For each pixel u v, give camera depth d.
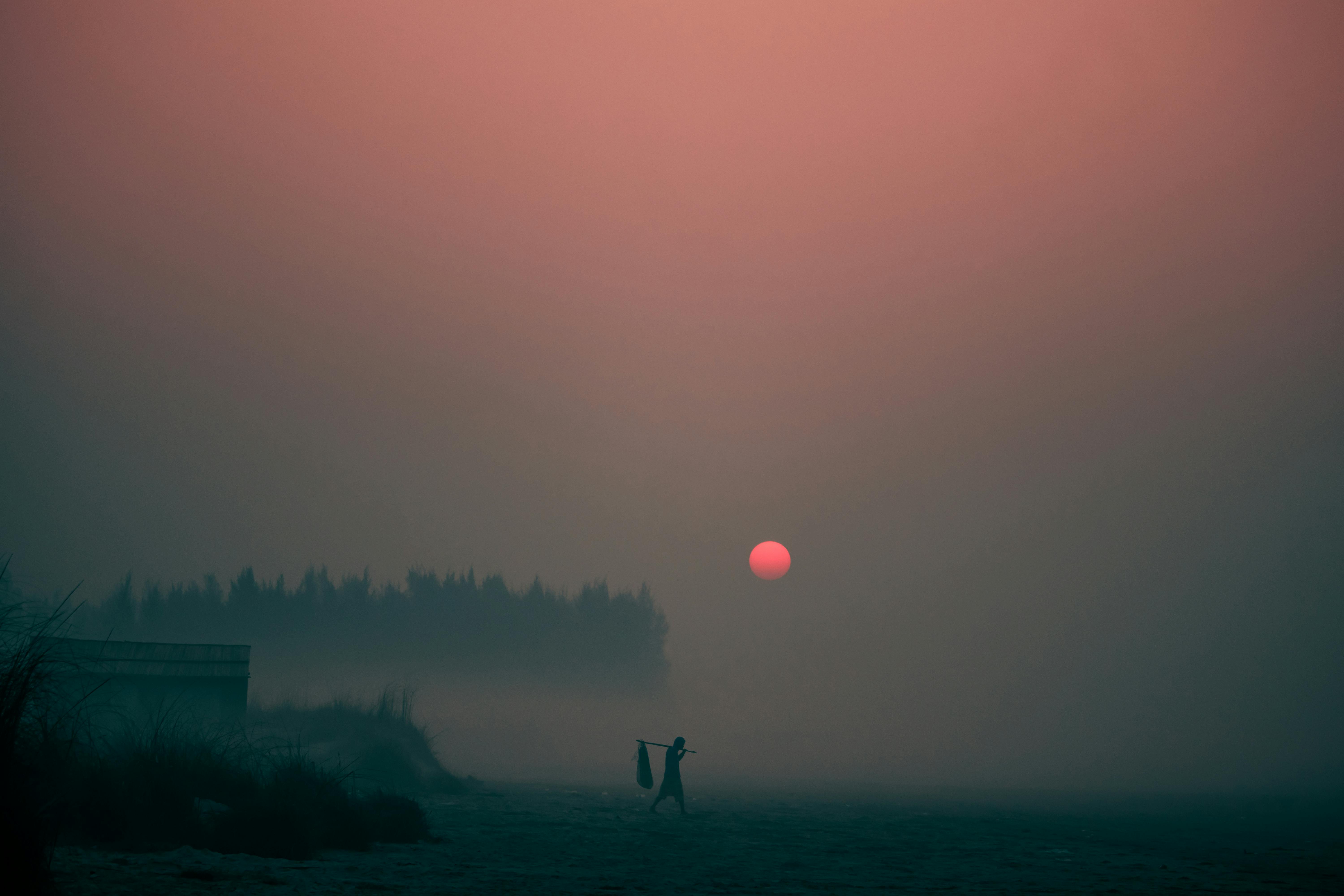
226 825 9.98
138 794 9.55
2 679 6.61
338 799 12.61
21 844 5.39
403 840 13.01
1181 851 16.72
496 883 8.93
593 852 13.30
